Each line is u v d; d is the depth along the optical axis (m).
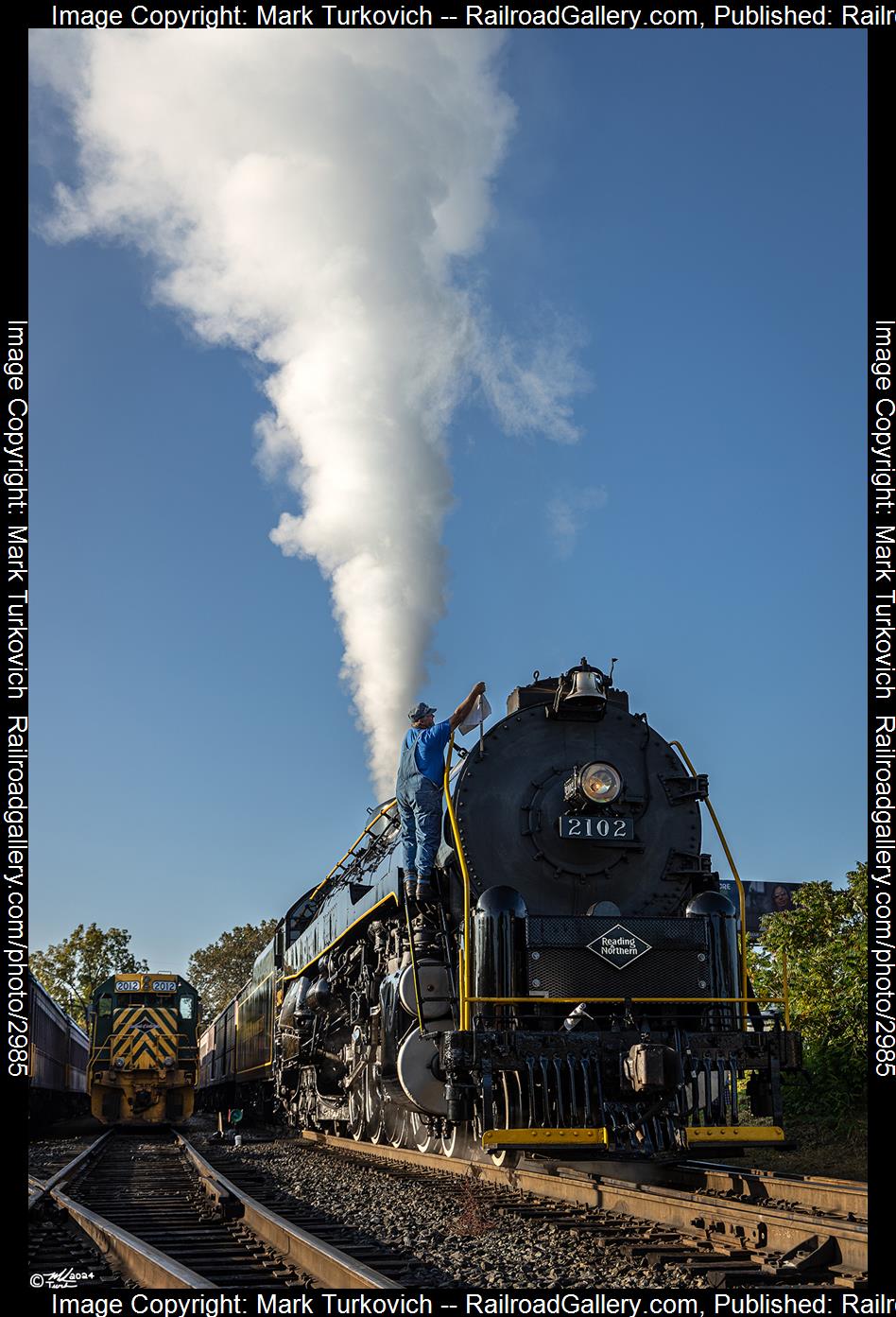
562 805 10.18
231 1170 11.89
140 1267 6.16
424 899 10.52
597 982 9.22
